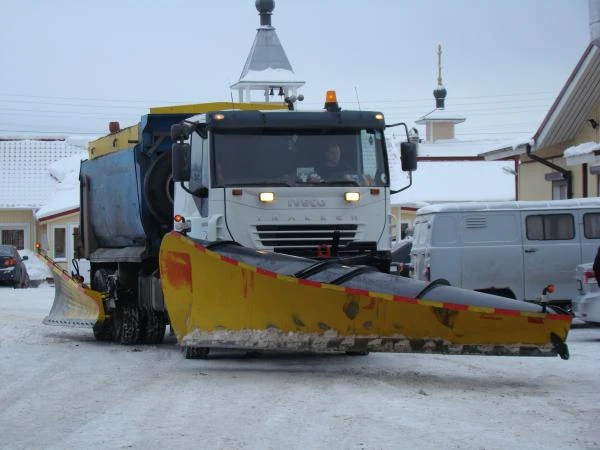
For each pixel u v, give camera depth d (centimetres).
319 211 1251
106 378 1134
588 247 1769
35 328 1911
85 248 1886
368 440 764
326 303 1097
